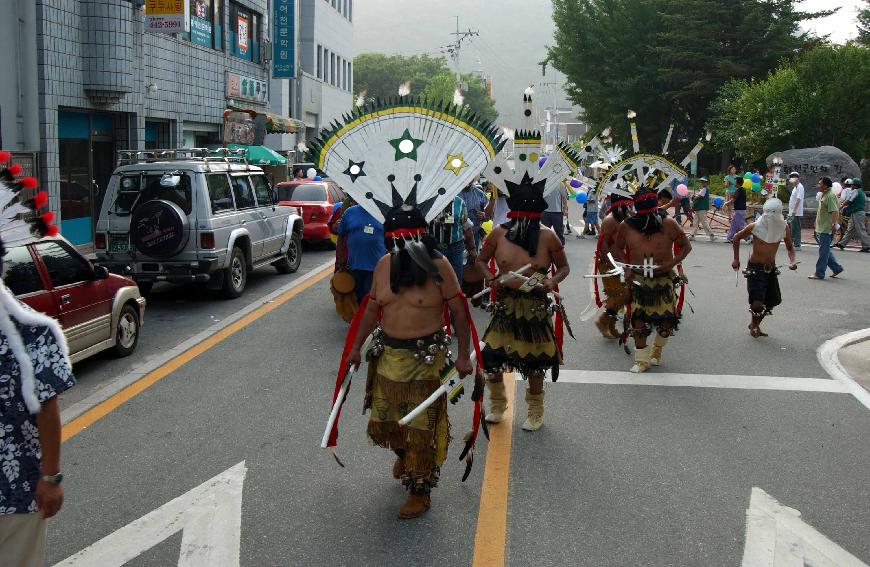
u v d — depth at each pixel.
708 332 10.15
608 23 42.75
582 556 4.40
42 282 7.33
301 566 4.27
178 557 4.36
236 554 4.39
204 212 11.26
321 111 41.56
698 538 4.61
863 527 4.77
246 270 12.72
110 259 11.42
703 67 40.19
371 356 4.82
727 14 38.94
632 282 8.09
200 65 23.19
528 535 4.64
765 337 9.88
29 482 3.18
